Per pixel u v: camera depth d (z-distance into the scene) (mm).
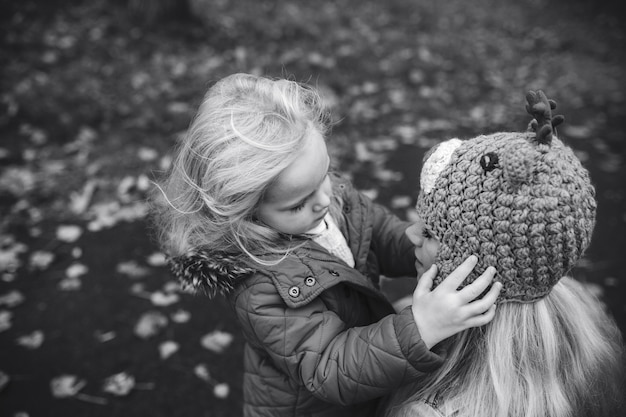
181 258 1244
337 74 4707
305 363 1179
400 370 1085
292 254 1226
